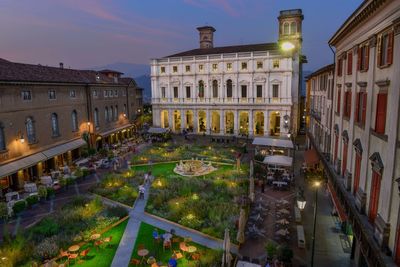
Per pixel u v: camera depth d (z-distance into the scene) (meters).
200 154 48.72
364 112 16.83
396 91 11.59
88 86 50.34
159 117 74.88
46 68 45.12
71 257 19.55
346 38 21.58
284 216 26.34
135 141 61.00
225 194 31.00
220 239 22.44
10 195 29.80
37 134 37.88
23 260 19.44
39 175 37.28
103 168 42.25
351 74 20.31
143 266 19.20
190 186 32.50
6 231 21.17
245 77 63.56
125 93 67.06
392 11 12.42
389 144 12.11
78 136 47.78
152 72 73.19
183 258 20.00
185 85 70.19
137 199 30.50
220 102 66.62
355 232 16.59
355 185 18.00
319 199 29.98
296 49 61.97
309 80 51.22
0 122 31.69
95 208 27.38
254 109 63.75
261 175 36.91
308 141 51.06
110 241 22.14
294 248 21.31
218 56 65.25
